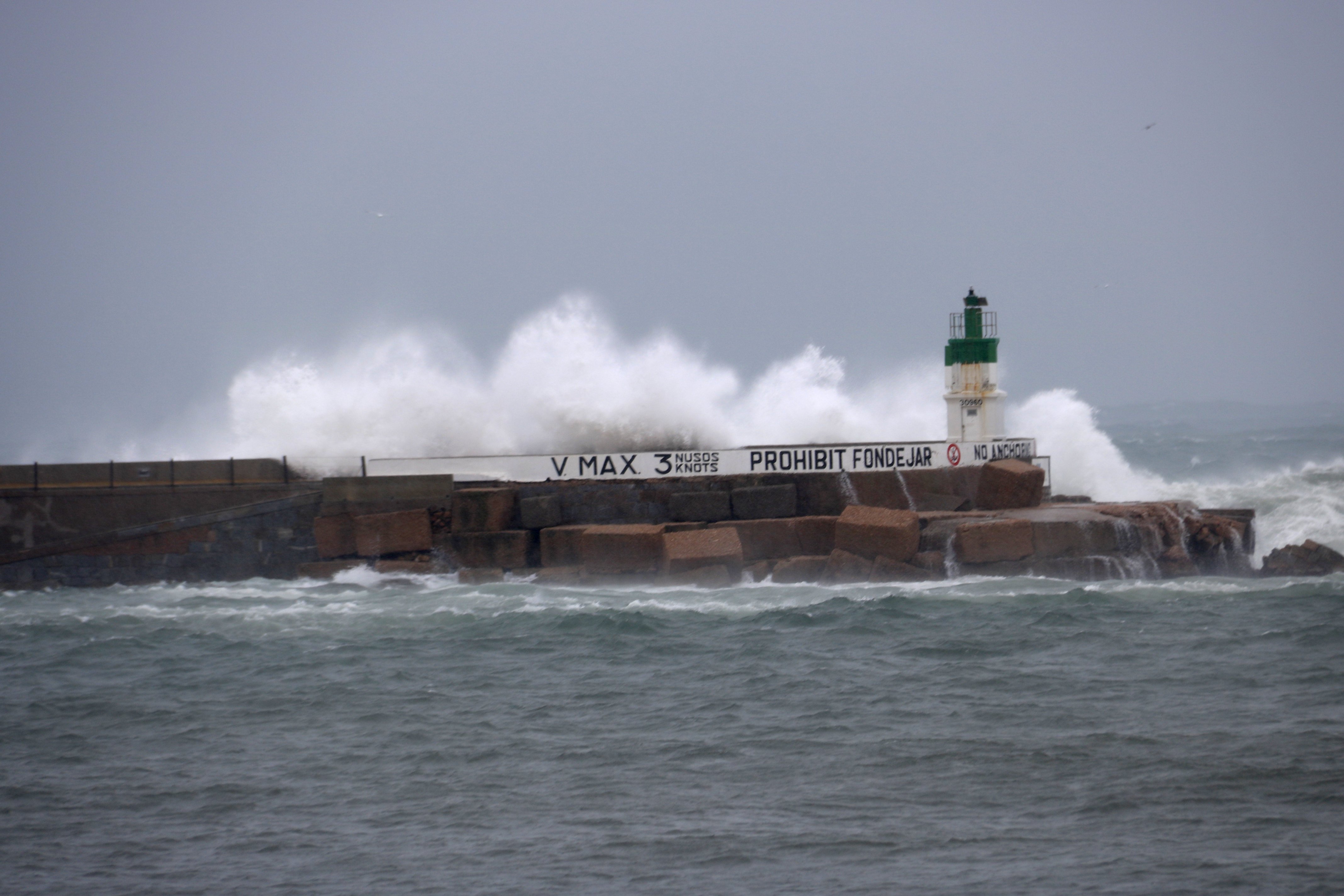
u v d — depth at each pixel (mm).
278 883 41594
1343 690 59281
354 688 63906
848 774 50531
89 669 69000
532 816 47000
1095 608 76750
